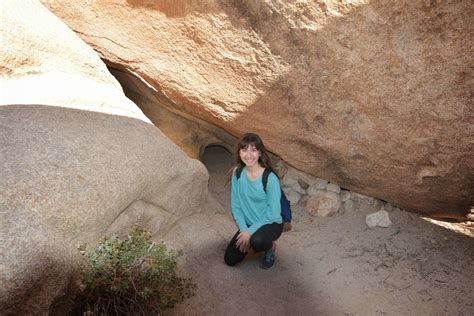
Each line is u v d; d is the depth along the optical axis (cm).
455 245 401
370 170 407
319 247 411
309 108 388
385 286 360
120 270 262
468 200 385
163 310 285
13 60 332
